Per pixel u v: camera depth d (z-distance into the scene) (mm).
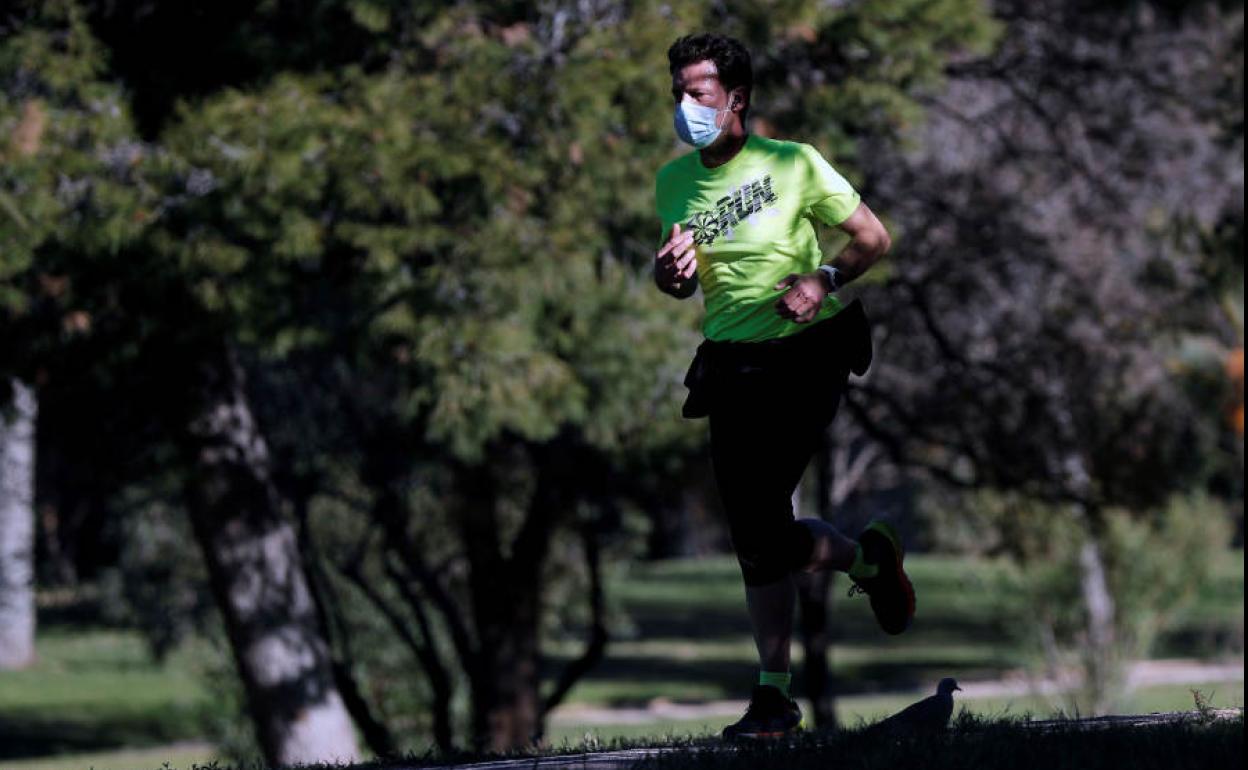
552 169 47375
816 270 17953
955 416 72500
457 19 47094
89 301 46094
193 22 48969
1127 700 87750
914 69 53188
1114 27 69375
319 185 43812
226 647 83438
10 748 99812
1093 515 73250
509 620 70250
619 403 53250
